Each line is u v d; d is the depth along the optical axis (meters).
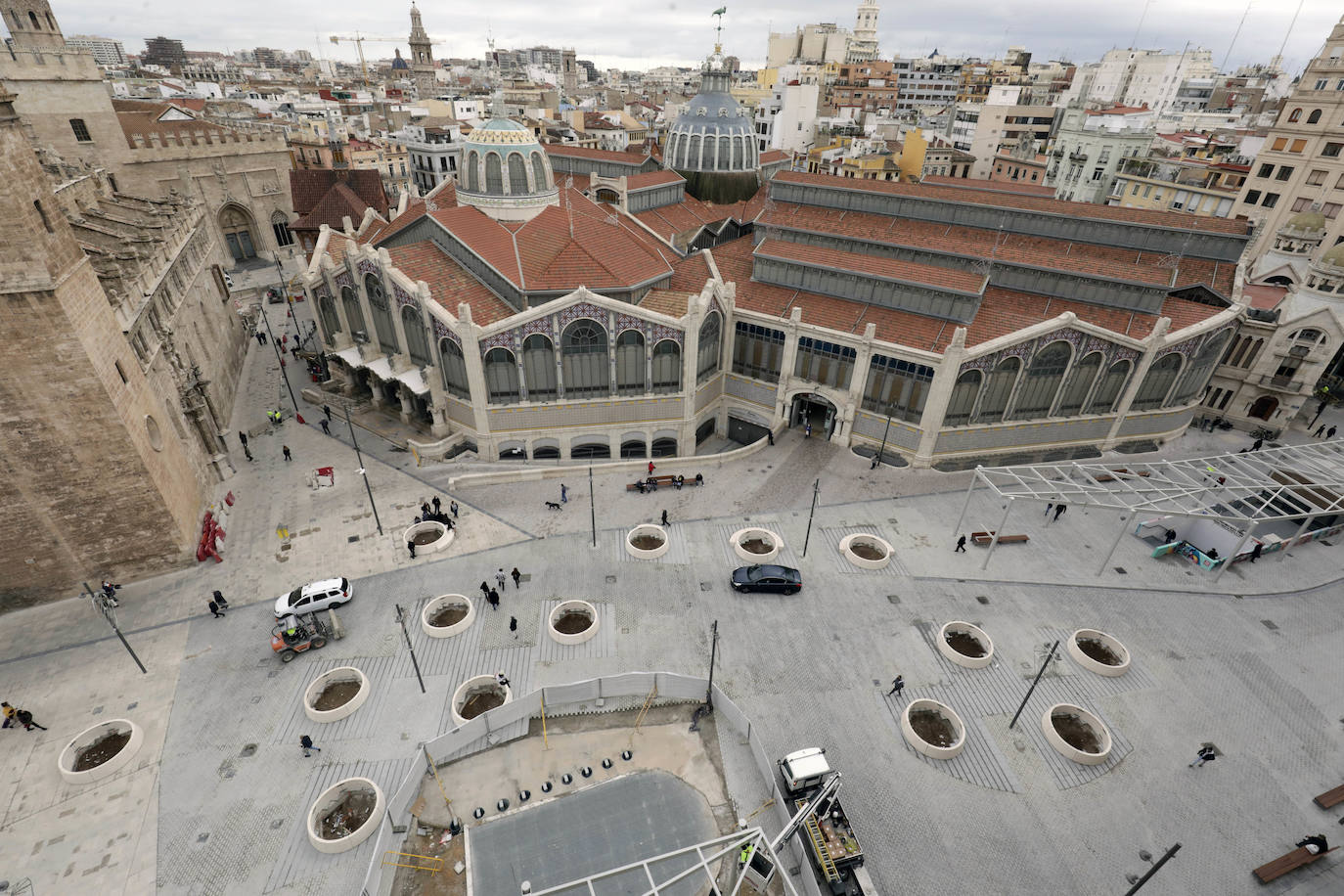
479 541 43.84
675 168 79.94
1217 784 29.67
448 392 52.28
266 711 32.28
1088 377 50.25
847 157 116.62
